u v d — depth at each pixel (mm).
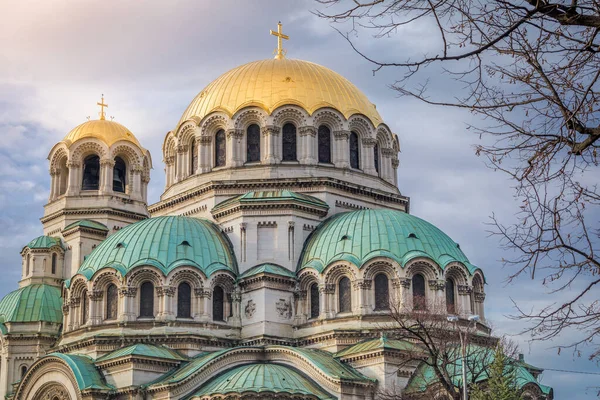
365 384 74625
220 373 78312
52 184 110938
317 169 92938
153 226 90125
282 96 94938
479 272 87875
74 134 110688
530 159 19656
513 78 19422
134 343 83438
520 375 75438
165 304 84250
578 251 19609
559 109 19406
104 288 86562
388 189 98250
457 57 18812
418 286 83062
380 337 79812
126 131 112312
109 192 107875
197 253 87438
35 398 84562
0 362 99125
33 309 100625
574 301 20000
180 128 98438
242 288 87125
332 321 82938
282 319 85250
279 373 75062
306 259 87250
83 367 80875
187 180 97000
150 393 77125
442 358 66000
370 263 82688
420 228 87688
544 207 19500
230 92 97125
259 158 93938
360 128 96812
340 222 88750
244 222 89188
